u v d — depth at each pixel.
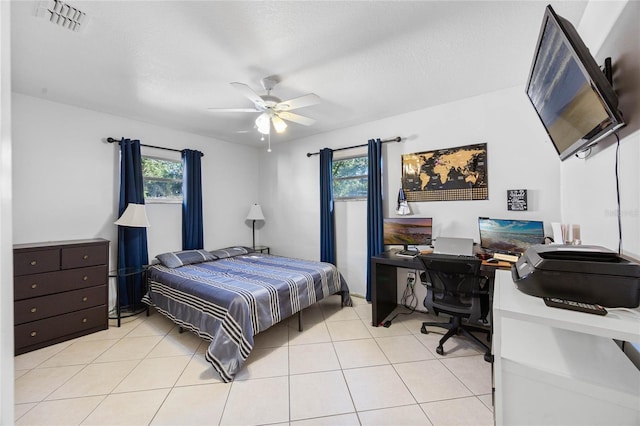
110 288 3.21
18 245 2.51
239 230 4.73
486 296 2.41
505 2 1.58
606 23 1.34
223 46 1.96
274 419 1.61
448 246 2.63
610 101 1.03
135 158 3.34
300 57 2.10
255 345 2.47
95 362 2.21
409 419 1.61
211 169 4.33
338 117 3.46
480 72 2.36
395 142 3.41
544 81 1.45
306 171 4.36
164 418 1.62
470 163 2.88
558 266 0.92
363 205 3.77
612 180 1.34
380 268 2.92
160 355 2.32
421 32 1.83
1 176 0.47
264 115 2.60
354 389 1.87
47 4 1.54
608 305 0.87
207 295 2.35
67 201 2.94
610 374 0.83
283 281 2.66
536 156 2.54
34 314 2.41
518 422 0.88
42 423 1.59
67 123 2.95
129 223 3.04
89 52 2.02
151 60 2.13
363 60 2.15
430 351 2.35
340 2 1.56
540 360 0.89
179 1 1.54
